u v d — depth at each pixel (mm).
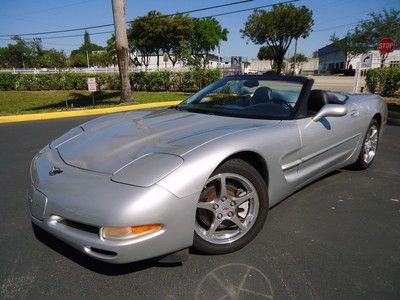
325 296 2037
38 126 8328
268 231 2799
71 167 2242
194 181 2070
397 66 13609
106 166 2156
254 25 31891
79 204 1975
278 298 2020
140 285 2146
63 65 25234
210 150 2221
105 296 2059
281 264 2348
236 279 2189
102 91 20672
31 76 22406
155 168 2055
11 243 2646
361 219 3018
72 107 12758
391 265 2340
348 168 4348
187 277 2211
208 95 3566
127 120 3064
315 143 3094
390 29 35719
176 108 3480
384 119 4453
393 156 5004
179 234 2059
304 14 30578
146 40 37500
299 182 3039
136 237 1924
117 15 12359
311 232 2787
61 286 2146
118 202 1915
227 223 2502
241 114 3053
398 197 3496
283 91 3252
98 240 1942
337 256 2447
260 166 2654
